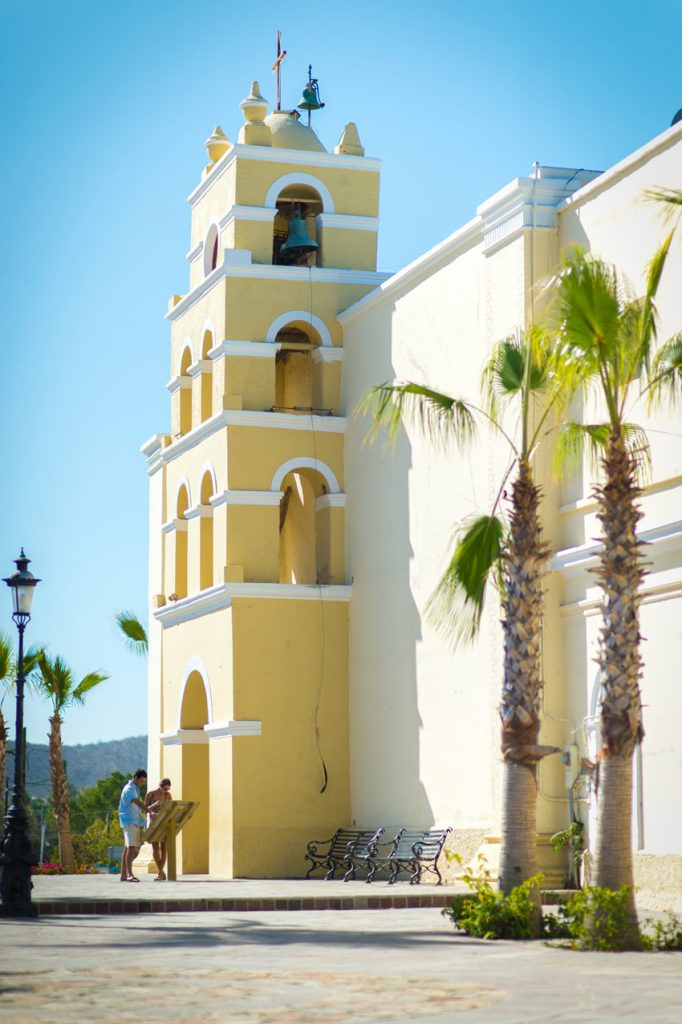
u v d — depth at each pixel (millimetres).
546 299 21578
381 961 12898
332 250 29828
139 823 25812
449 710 23828
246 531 28000
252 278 29000
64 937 15375
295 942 14688
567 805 20766
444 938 15086
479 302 23469
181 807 25500
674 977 11695
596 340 14633
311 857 26969
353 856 25281
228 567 27531
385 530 26656
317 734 27594
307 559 30703
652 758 18781
